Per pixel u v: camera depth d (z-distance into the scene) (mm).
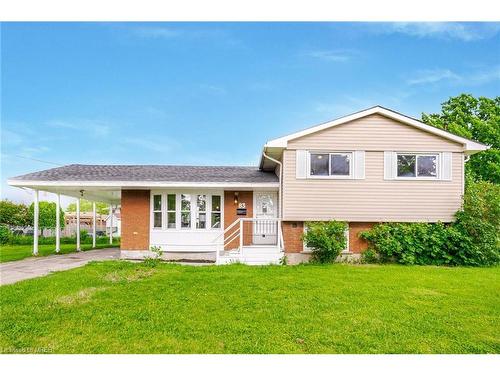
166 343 5344
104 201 22375
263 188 15477
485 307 7266
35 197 15656
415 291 8570
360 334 5758
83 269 10969
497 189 14258
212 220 15852
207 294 8125
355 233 14297
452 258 13352
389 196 14250
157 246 15484
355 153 14305
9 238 26531
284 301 7586
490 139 28656
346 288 8789
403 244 13664
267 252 13461
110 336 5578
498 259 13367
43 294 7891
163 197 15719
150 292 8219
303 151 14242
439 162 14406
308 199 14156
